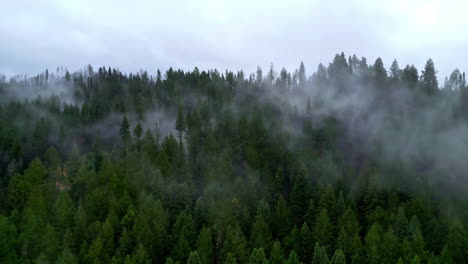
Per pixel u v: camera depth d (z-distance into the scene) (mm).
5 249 54531
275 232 66500
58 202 63406
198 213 67000
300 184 76875
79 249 56062
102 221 64000
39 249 55656
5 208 68938
